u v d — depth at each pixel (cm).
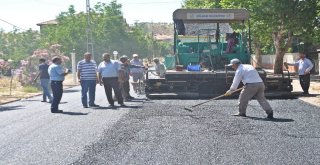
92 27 5416
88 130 968
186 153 742
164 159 706
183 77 1587
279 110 1241
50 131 974
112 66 1391
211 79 1576
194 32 1736
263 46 4162
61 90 1310
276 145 795
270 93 1587
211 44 1728
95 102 1559
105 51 5472
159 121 1064
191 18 1702
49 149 797
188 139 853
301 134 890
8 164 706
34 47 5012
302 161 685
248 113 1188
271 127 970
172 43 1761
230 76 1560
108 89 1399
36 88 2428
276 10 2494
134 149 778
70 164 691
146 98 1609
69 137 898
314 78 2759
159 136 885
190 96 1595
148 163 685
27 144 847
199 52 1723
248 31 1709
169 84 1596
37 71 2633
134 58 1844
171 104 1399
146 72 1623
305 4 2508
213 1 3509
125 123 1045
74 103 1558
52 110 1306
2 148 818
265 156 717
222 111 1226
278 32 2777
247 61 1712
